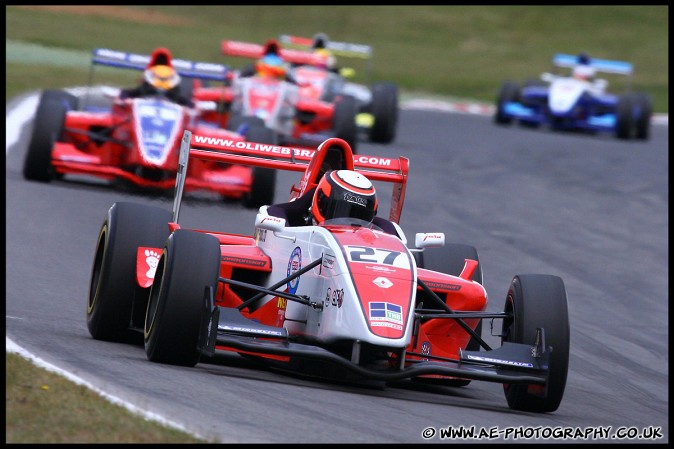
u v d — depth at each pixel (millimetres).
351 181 28781
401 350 24688
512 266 47719
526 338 25859
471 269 30125
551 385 25516
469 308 28625
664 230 58656
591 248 53125
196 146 31750
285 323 27688
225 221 48844
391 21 192625
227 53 81438
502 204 61938
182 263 25188
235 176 52156
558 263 49344
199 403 21781
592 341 36719
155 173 51469
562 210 61750
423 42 183000
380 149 79000
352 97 72562
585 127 99688
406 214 56312
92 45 132000
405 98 128750
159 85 54531
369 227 28562
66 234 43281
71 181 54406
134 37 148000
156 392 22266
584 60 106750
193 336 25172
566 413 26406
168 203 51438
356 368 24453
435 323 28031
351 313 24859
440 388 29016
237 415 21188
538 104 104188
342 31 184625
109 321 28188
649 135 100000
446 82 152000
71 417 19594
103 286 28125
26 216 45188
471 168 73812
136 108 52219
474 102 137625
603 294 44625
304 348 24500
